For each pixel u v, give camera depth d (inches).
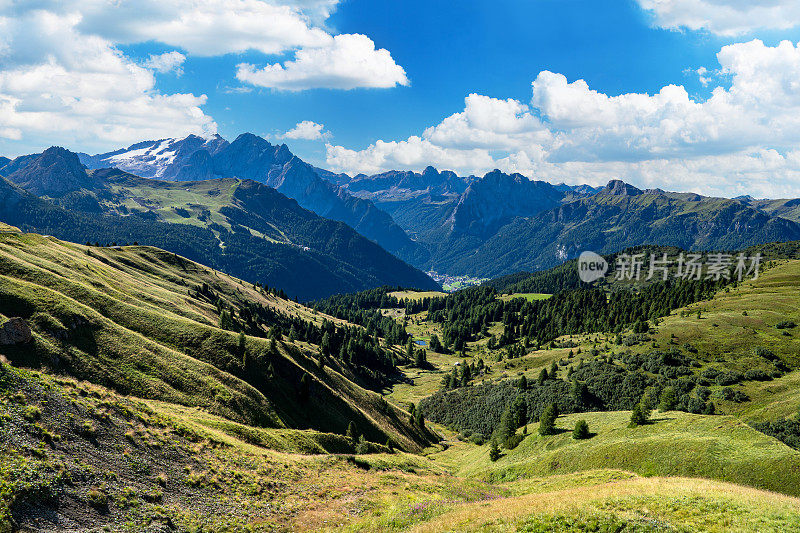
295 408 3496.6
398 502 1770.4
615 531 927.7
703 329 5949.8
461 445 5002.5
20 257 3516.2
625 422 3198.8
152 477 1444.4
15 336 2261.3
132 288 4643.2
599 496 1221.7
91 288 3496.6
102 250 7003.0
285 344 4579.2
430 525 1169.4
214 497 1493.6
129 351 2790.4
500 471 3157.0
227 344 3646.7
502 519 1080.8
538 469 2925.7
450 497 1975.9
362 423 4109.3
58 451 1301.7
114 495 1253.7
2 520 967.0
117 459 1435.8
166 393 2625.5
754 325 5841.5
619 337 6776.6
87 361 2506.2
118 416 1683.1
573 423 3619.6
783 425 3361.2
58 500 1119.0
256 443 2399.1
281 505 1578.5
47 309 2642.7
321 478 1989.4
